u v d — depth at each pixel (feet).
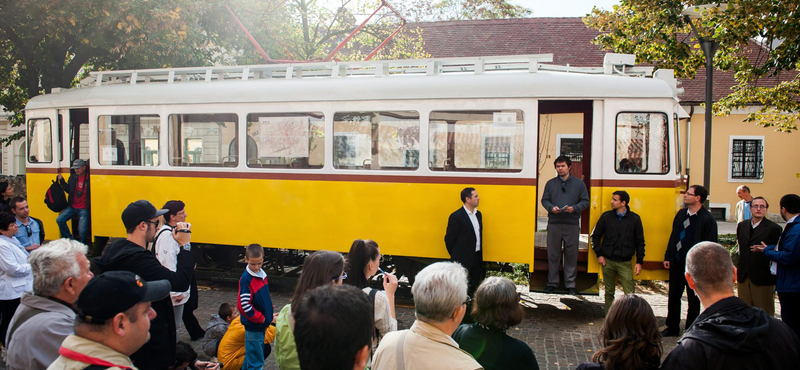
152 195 26.43
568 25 64.18
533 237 21.68
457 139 22.48
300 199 24.35
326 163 23.97
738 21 29.84
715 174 57.62
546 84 21.70
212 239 25.63
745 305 8.47
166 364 12.19
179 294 16.67
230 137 25.40
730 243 38.34
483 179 22.07
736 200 57.67
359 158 23.62
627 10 36.91
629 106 21.52
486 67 24.12
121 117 27.02
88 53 39.99
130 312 7.25
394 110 23.12
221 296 25.82
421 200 22.76
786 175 57.06
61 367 6.93
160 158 26.32
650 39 35.47
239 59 43.27
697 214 19.21
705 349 8.06
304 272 11.07
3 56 39.70
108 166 27.09
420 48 56.08
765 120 42.93
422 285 8.25
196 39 38.50
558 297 26.27
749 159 57.57
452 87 22.49
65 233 28.37
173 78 27.40
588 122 26.22
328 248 24.02
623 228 20.53
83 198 27.78
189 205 25.89
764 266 18.71
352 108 23.65
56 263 9.59
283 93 24.57
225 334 15.49
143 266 12.17
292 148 24.50
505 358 9.26
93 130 27.40
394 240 23.13
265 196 24.82
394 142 23.17
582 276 22.85
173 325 12.48
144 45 36.19
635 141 21.58
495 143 22.08
